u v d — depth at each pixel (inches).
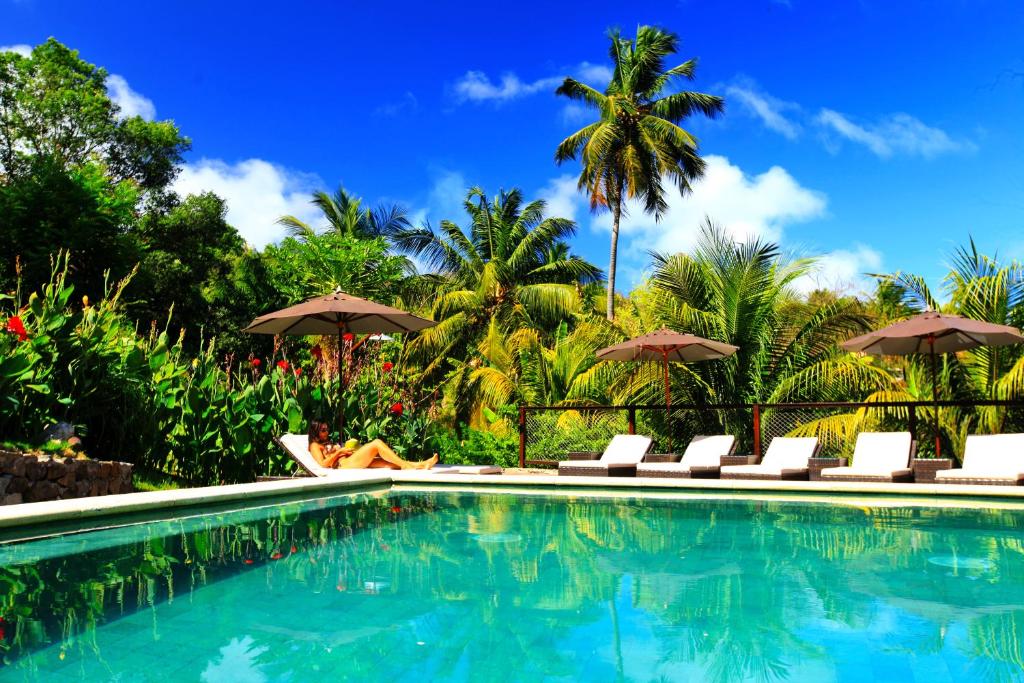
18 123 1165.7
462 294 955.3
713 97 1090.1
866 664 86.0
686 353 433.4
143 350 314.3
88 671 82.5
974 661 86.4
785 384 469.1
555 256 1189.7
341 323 370.3
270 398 346.3
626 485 298.2
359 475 306.0
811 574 135.4
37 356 265.9
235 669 83.9
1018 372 364.2
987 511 225.6
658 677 82.1
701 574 135.6
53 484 240.5
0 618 104.5
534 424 455.5
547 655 89.7
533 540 173.8
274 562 145.5
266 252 1285.7
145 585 125.0
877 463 298.5
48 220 749.3
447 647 92.8
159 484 305.7
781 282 509.7
